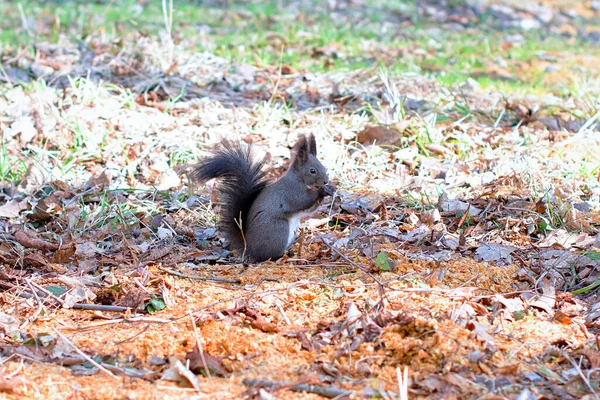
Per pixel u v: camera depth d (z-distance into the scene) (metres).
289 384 6.97
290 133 14.05
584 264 9.58
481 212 11.33
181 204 11.83
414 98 16.17
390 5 27.19
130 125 14.30
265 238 9.84
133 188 12.30
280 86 16.95
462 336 7.66
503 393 6.96
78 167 13.16
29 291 9.15
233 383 7.10
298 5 26.47
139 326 8.26
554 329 8.11
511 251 9.99
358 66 18.53
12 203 11.89
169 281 9.21
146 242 10.73
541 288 8.98
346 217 11.27
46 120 14.20
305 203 9.80
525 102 16.05
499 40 23.78
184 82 16.66
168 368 7.36
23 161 13.11
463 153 13.41
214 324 8.06
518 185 12.11
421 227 10.73
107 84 15.93
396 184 12.41
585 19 28.31
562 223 10.78
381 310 8.12
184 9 24.97
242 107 15.49
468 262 9.55
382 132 13.77
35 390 6.98
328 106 15.48
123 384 7.09
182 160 13.28
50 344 7.85
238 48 20.20
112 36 19.89
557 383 7.17
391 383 7.09
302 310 8.47
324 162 12.91
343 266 9.60
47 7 25.27
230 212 10.12
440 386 6.96
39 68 17.05
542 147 13.67
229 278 9.41
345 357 7.50
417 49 21.25
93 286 9.21
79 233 11.05
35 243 10.56
